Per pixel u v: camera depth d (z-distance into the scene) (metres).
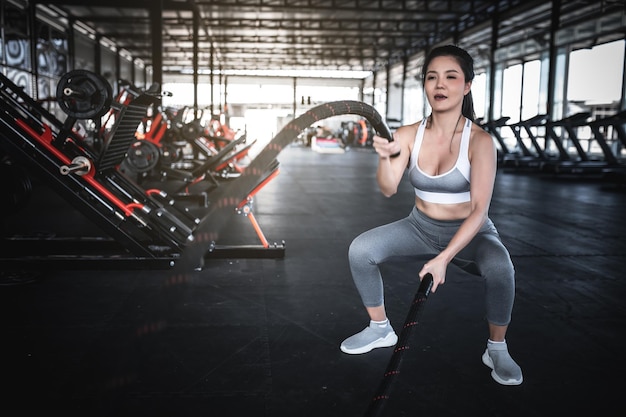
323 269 2.94
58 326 2.03
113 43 19.44
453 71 1.42
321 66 25.94
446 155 1.50
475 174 1.43
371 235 1.71
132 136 3.12
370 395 1.54
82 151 2.88
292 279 2.73
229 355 1.80
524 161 10.30
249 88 27.95
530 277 2.82
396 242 1.68
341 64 25.12
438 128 1.50
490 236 1.60
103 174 2.98
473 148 1.45
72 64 14.78
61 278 2.68
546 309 2.32
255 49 20.58
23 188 2.76
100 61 17.88
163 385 1.57
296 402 1.49
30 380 1.58
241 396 1.52
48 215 4.50
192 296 2.43
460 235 1.32
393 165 1.56
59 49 14.06
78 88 2.60
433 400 1.51
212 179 6.02
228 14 14.24
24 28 10.58
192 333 1.99
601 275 2.88
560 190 6.97
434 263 1.25
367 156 15.36
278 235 3.86
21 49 10.45
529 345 1.93
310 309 2.28
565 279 2.80
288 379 1.63
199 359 1.76
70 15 14.36
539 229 4.20
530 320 2.18
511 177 8.82
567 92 11.08
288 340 1.94
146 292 2.47
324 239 3.73
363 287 1.77
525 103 13.47
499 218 4.72
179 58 22.77
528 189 7.08
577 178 8.45
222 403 1.48
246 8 13.30
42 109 2.98
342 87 27.97
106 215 2.78
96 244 3.28
